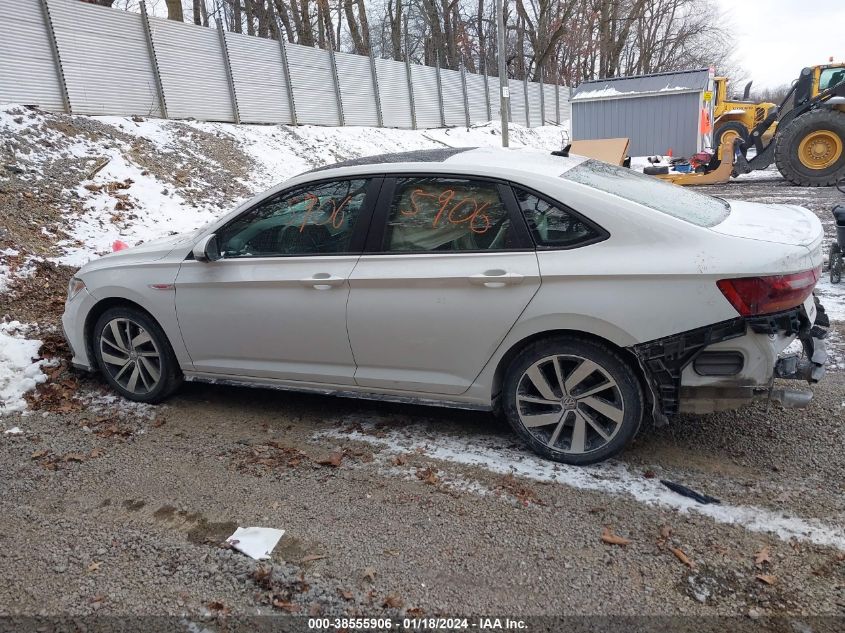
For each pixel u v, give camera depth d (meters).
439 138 24.14
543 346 3.36
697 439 3.71
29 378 4.72
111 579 2.70
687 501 3.10
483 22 40.75
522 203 3.37
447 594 2.56
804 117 14.12
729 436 3.73
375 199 3.69
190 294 4.12
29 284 6.34
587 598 2.50
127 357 4.51
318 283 3.71
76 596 2.60
